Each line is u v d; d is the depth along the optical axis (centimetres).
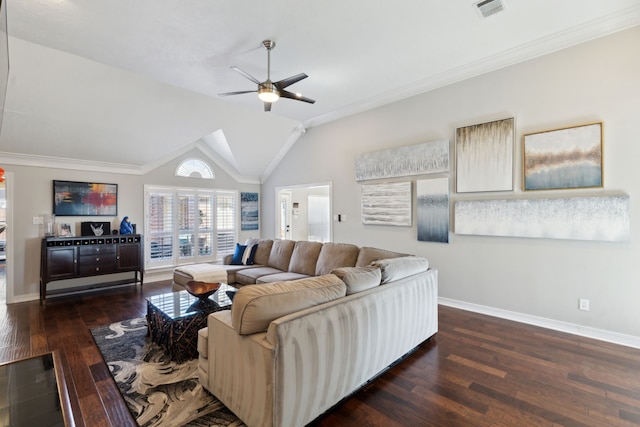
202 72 400
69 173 518
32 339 327
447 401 215
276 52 353
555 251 343
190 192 662
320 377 190
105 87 423
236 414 192
